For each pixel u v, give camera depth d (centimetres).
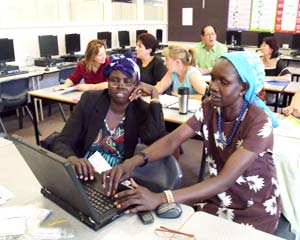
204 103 145
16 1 495
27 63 525
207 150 144
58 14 570
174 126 239
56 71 481
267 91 356
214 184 118
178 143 148
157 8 778
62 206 113
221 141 134
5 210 110
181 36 769
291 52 646
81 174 129
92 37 626
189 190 116
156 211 108
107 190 119
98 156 177
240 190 133
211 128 139
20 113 435
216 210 136
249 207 132
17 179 135
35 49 535
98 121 180
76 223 104
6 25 483
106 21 653
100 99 182
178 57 287
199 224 103
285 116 233
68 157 148
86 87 332
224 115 133
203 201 141
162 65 332
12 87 401
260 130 122
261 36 655
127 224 104
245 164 120
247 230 100
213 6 709
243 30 693
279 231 141
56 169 92
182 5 747
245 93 125
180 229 101
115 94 175
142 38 337
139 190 112
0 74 435
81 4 603
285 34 652
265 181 131
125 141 182
